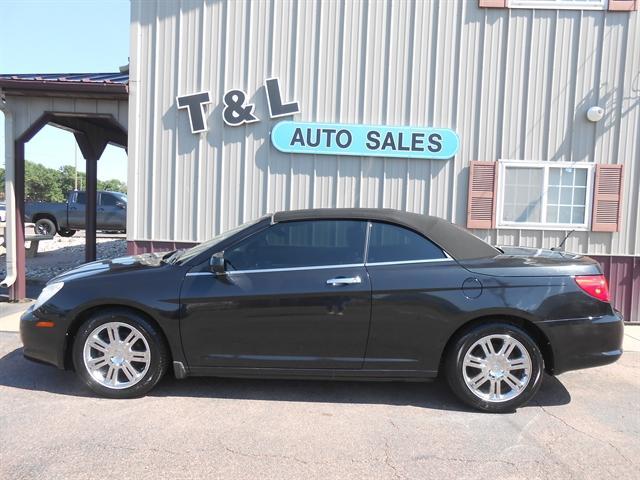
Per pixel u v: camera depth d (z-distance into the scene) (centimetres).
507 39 693
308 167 716
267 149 717
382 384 450
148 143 724
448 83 701
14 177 742
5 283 745
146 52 716
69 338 414
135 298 395
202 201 725
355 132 704
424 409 397
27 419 365
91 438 338
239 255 408
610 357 391
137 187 728
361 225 412
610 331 391
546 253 445
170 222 729
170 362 414
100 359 404
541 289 388
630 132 696
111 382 403
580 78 693
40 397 406
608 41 688
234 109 713
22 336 414
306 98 709
